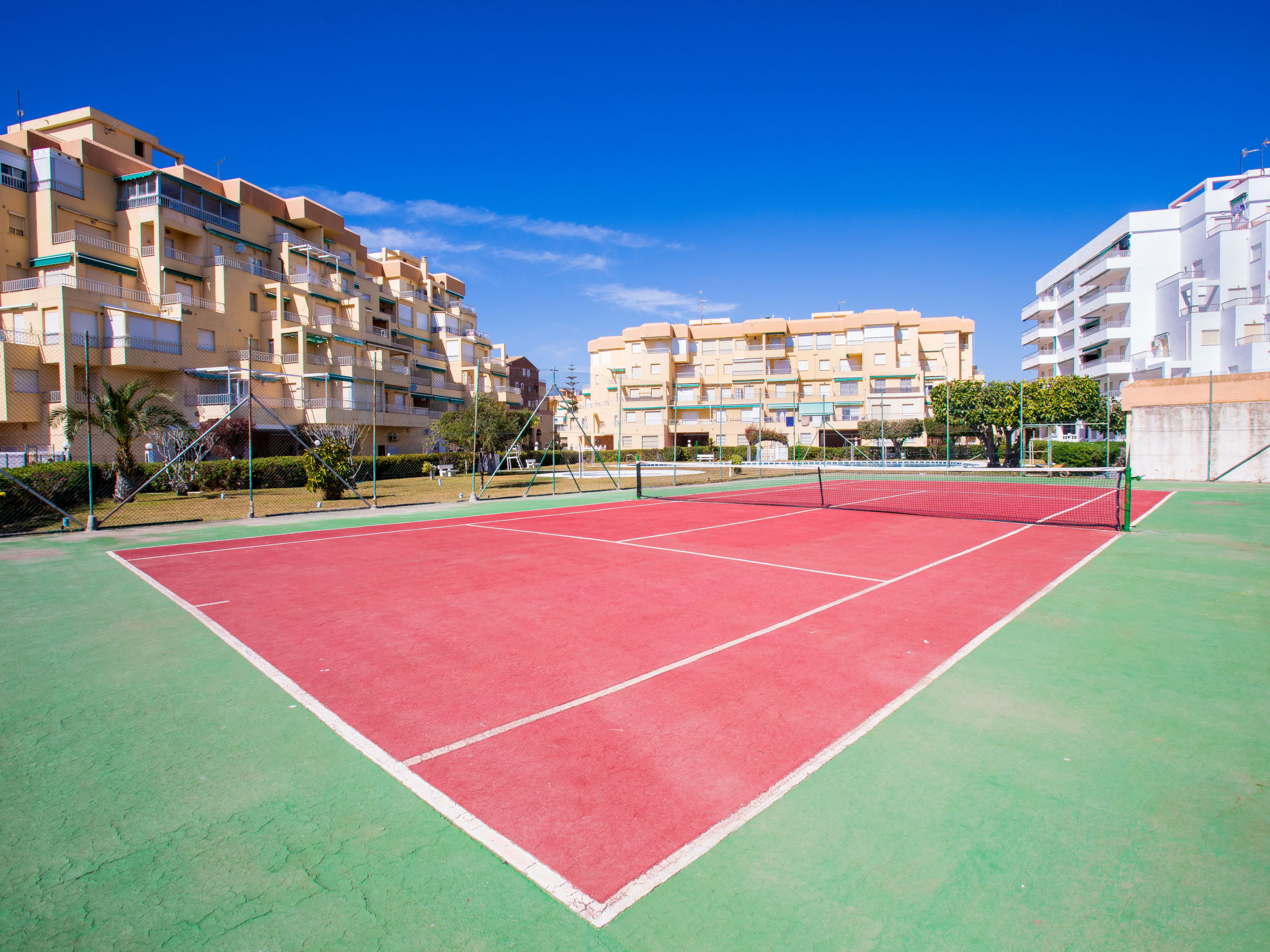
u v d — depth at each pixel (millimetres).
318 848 2969
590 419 63531
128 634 6328
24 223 31078
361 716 4398
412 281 54906
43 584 8625
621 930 2426
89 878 2766
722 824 3102
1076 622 6500
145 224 33750
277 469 27234
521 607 7250
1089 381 36000
